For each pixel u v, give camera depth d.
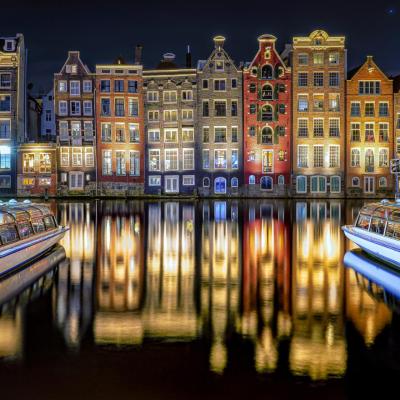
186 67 71.75
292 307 12.95
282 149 64.62
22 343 10.38
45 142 64.19
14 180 63.88
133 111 65.19
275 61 64.25
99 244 23.20
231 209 44.56
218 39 64.38
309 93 64.12
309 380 8.82
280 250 21.58
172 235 26.22
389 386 8.61
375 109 64.38
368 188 64.50
